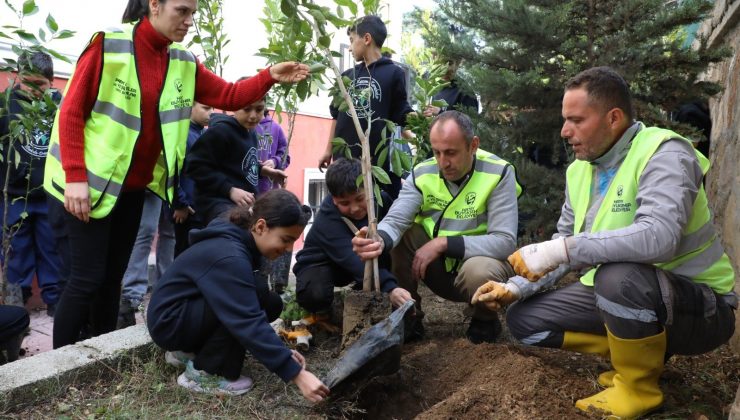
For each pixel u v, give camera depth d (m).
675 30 4.74
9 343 3.18
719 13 5.30
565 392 2.49
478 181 3.22
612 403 2.35
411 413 2.62
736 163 3.71
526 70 4.63
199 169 3.76
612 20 4.37
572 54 4.58
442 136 2.97
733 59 4.54
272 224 2.52
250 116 3.84
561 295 2.68
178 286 2.53
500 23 4.48
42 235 4.61
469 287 3.11
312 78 3.01
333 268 3.36
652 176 2.30
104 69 2.81
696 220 2.41
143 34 2.91
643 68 4.38
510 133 4.77
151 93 2.95
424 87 4.19
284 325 3.40
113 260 3.21
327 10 2.67
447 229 3.29
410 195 3.32
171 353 2.74
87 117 2.86
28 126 3.66
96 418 2.35
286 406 2.53
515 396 2.39
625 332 2.30
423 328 3.43
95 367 2.68
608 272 2.34
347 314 2.73
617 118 2.40
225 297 2.39
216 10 4.29
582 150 2.49
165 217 4.97
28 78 3.92
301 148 7.76
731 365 2.95
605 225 2.46
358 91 3.48
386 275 3.01
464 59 4.91
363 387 2.59
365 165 2.74
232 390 2.57
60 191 2.86
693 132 4.25
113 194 2.86
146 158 3.06
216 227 2.58
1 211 4.50
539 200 4.57
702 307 2.36
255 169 4.11
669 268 2.47
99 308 3.27
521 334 2.79
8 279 4.51
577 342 2.69
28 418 2.36
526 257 2.38
